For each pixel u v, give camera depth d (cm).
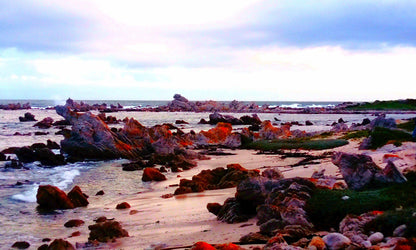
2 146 5838
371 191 1702
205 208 2253
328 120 11812
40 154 4506
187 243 1481
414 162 2267
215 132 6419
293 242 1295
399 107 16262
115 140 5166
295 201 1636
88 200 2719
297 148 4941
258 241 1374
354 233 1252
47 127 9294
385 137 3472
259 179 1928
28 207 2503
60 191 2497
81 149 4950
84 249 1590
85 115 5262
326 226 1521
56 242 1586
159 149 5241
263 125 6631
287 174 2817
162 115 15100
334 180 2014
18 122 10794
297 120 11975
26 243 1712
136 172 4000
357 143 4441
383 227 1266
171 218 2070
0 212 2366
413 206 1415
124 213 2295
